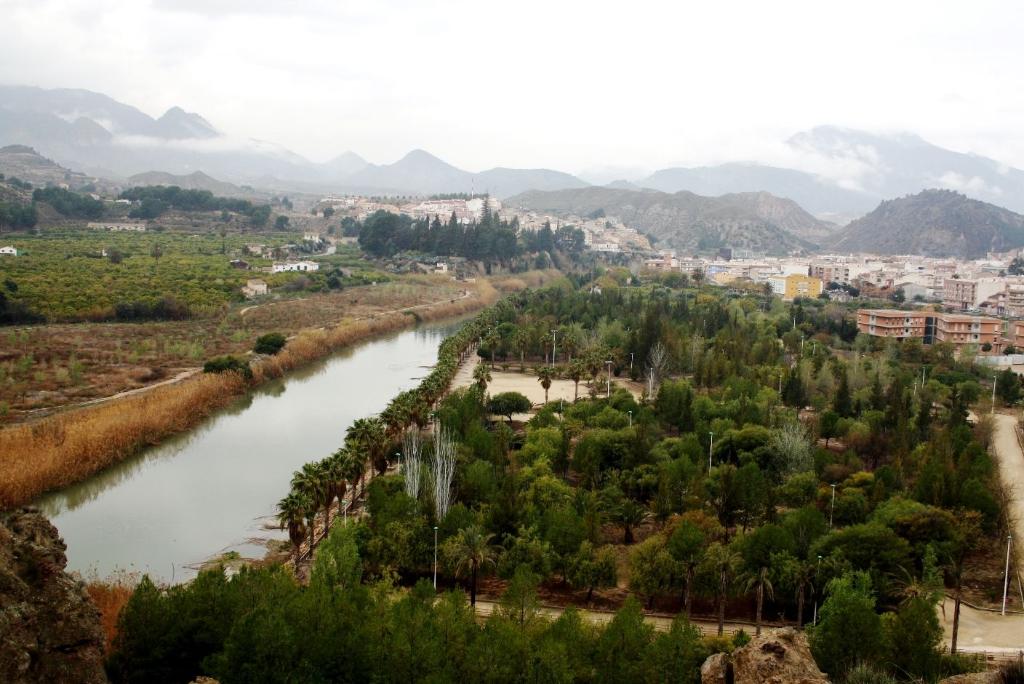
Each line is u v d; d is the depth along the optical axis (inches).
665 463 5374.0
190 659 2847.0
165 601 2955.2
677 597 4234.7
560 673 2721.5
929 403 7258.9
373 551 4180.6
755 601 4220.0
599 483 5418.3
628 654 2859.3
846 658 2974.9
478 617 3796.8
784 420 6628.9
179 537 5078.7
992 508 4719.5
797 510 4500.5
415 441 5654.5
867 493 5152.6
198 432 7495.1
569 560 4160.9
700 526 4498.0
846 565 3892.7
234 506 5639.8
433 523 4394.7
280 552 4879.4
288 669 2632.9
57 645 2356.1
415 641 2743.6
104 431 6373.0
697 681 2723.9
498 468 5374.0
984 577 4394.7
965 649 3590.1
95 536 5068.9
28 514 2571.4
